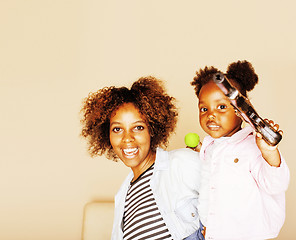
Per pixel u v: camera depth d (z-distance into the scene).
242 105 0.72
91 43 2.19
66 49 2.20
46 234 2.19
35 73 2.20
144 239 0.98
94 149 1.24
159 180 1.02
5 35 2.21
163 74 2.15
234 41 2.11
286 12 2.07
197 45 2.13
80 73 2.19
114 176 2.16
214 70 1.16
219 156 1.04
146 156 1.04
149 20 2.17
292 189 2.01
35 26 2.21
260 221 0.95
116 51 2.18
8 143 2.20
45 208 2.19
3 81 2.20
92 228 1.91
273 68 2.07
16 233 2.19
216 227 0.98
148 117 1.03
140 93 1.05
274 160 0.81
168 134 1.14
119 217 1.09
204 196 1.02
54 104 2.19
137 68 2.16
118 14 2.18
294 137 2.03
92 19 2.19
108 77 2.18
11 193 2.19
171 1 2.15
